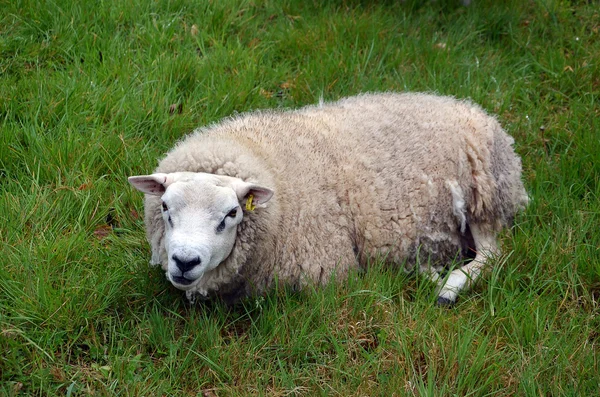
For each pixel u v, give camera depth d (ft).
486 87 12.42
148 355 8.96
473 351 9.02
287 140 9.73
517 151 11.51
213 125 10.08
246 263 9.27
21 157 10.46
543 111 12.04
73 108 10.98
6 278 9.18
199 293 9.35
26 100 11.12
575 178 10.94
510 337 9.21
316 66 12.15
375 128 10.06
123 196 10.33
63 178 10.33
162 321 9.06
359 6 13.29
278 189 9.32
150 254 9.79
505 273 9.91
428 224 9.96
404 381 8.73
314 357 8.96
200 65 11.85
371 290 9.39
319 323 9.19
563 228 10.29
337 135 9.93
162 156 10.56
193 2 12.81
